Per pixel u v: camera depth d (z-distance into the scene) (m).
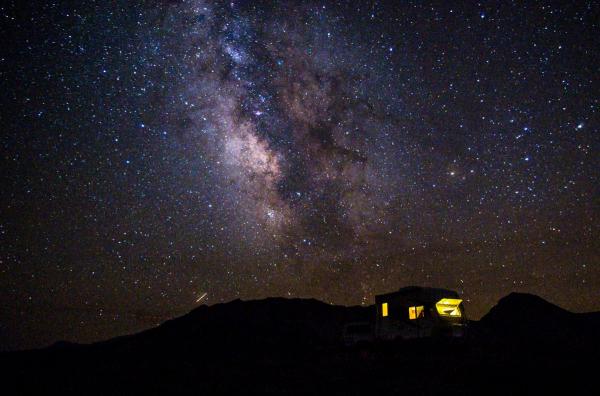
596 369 10.81
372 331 20.00
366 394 10.02
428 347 16.41
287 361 15.83
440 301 18.02
